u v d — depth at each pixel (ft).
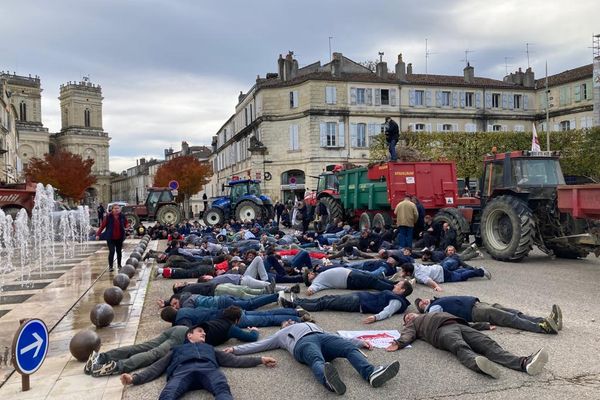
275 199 133.80
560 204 30.86
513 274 32.45
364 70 142.51
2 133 158.81
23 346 14.66
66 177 188.14
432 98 140.46
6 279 35.14
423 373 15.33
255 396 14.03
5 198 70.38
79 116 323.37
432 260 35.86
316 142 129.08
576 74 144.05
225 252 40.98
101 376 15.88
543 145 116.47
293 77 139.03
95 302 26.76
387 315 21.81
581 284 28.66
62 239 74.23
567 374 14.98
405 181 48.11
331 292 27.68
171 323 20.57
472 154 113.50
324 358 15.97
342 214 61.46
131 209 106.01
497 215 38.29
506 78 159.63
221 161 210.79
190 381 13.98
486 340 16.33
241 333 18.69
